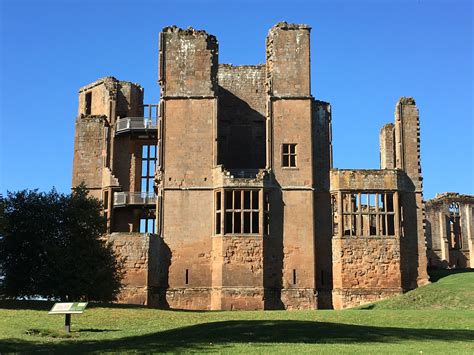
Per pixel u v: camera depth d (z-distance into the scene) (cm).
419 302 5684
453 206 10075
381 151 7531
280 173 6681
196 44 6844
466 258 9931
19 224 5453
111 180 7181
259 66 7412
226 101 7331
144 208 7225
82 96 7981
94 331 3662
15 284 5409
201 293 6425
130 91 7681
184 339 3127
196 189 6606
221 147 7238
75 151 7356
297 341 3028
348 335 3198
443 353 2614
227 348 2786
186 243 6519
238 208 6738
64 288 5341
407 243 6688
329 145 6919
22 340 3148
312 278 6506
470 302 5375
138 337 3297
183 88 6781
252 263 6381
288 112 6806
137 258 6366
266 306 6359
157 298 6400
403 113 6944
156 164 6938
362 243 6550
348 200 6725
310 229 6594
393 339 3094
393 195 6681
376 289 6462
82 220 5547
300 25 6944
